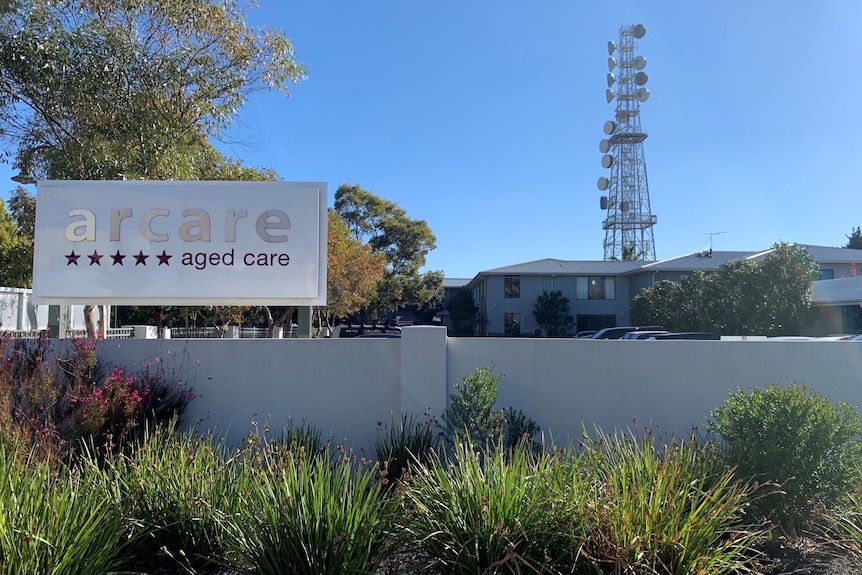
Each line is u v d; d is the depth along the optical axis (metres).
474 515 3.36
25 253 18.78
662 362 6.86
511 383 6.90
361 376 6.88
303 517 3.28
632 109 58.12
